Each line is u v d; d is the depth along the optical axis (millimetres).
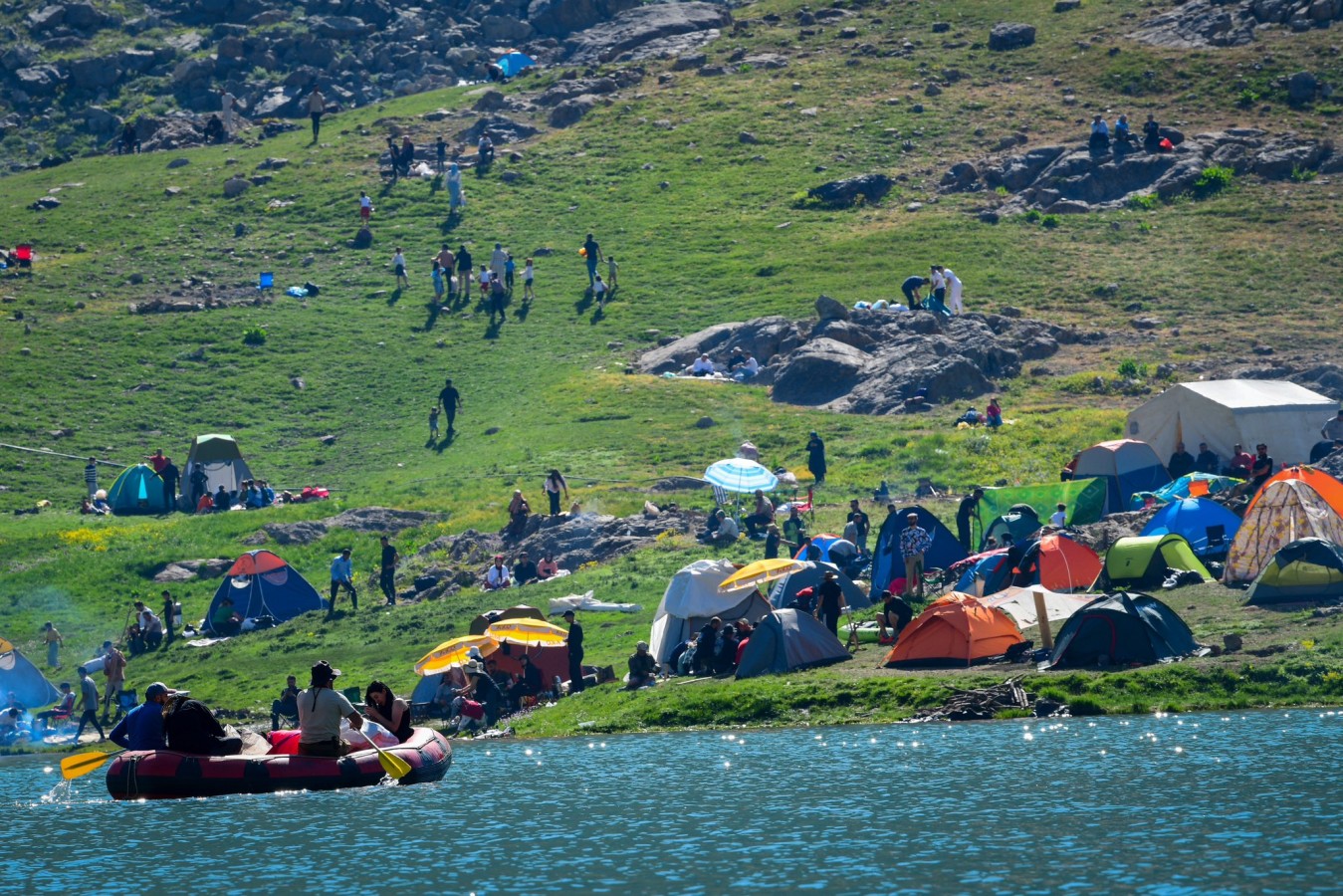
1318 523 133625
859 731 111625
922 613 127562
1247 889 62906
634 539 193375
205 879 72562
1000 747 100125
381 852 77062
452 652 138375
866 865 69750
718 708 122812
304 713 97250
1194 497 150875
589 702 132875
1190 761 90875
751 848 74438
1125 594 120562
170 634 184375
